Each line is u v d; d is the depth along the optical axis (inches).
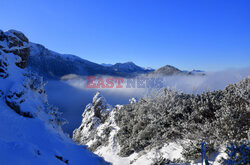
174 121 278.1
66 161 182.4
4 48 312.0
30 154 131.0
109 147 418.9
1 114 195.2
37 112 251.1
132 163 275.4
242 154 129.6
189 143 207.9
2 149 117.0
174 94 330.6
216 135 191.6
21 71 316.2
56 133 251.4
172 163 205.2
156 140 269.3
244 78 271.9
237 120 189.9
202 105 254.2
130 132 388.2
